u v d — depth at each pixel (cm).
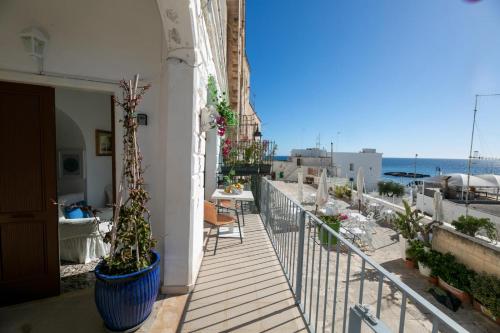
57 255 254
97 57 251
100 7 249
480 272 435
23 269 243
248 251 368
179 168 246
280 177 2675
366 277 455
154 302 227
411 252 537
